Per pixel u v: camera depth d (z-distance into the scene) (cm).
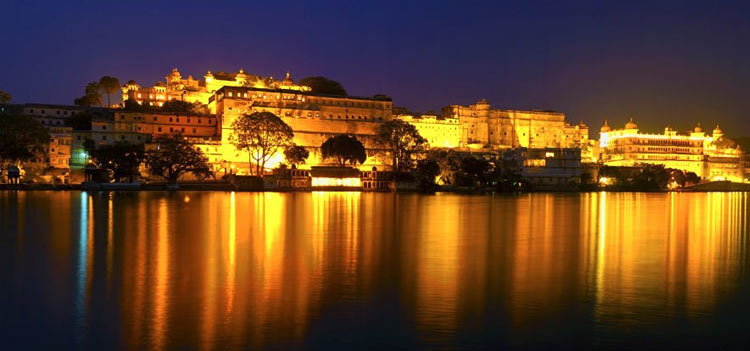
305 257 3853
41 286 2912
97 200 9956
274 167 18650
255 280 3070
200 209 8162
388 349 2056
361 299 2689
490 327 2303
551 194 17788
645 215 8694
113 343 2095
